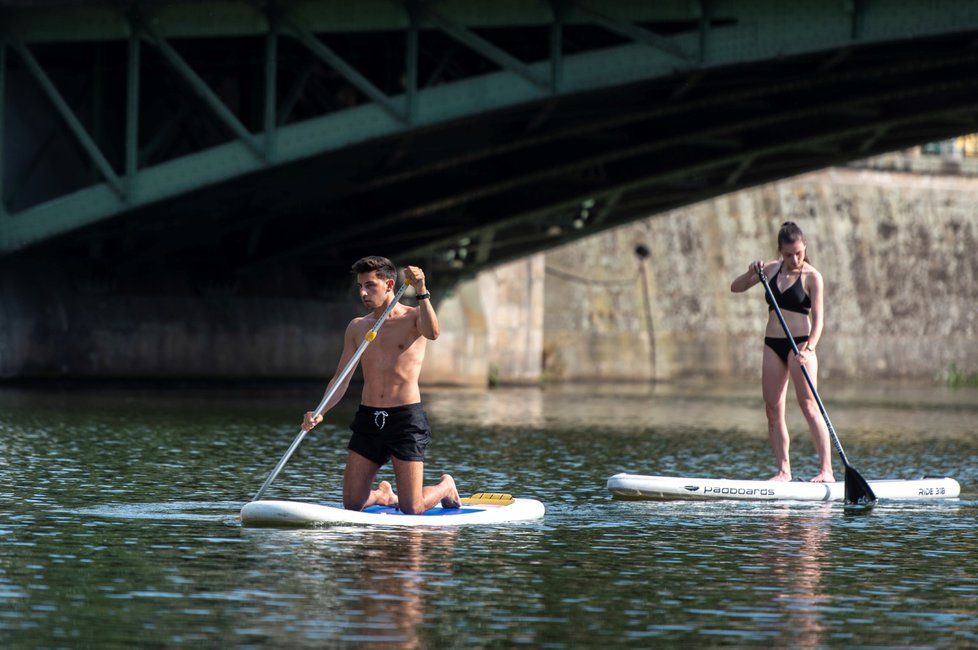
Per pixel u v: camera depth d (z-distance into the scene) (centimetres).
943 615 1788
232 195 6694
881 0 5656
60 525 2406
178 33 6194
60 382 7500
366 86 6103
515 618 1728
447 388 9519
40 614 1703
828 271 14325
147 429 4622
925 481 3141
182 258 8031
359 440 2525
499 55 5997
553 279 12456
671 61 5922
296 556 2123
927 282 15075
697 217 13525
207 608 1750
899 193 15038
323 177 6762
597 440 4800
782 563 2162
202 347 8219
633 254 12962
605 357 12556
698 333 13212
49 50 6769
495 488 3188
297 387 8325
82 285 7700
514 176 7100
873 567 2138
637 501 2969
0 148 6588
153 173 6362
